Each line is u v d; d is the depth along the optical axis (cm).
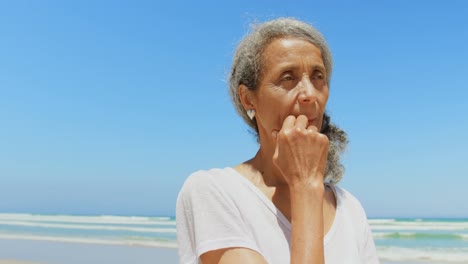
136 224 3062
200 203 160
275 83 166
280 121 165
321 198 146
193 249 163
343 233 166
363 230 178
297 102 163
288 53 166
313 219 142
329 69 185
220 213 156
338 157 195
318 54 171
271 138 170
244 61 175
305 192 146
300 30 171
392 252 1611
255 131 191
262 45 171
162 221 3338
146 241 1947
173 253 1514
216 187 162
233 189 161
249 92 176
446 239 1931
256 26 176
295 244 139
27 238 2158
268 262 150
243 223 155
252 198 160
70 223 3262
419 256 1516
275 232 154
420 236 2022
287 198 164
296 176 148
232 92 188
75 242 1941
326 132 196
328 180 194
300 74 166
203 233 154
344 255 161
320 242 139
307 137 151
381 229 2305
